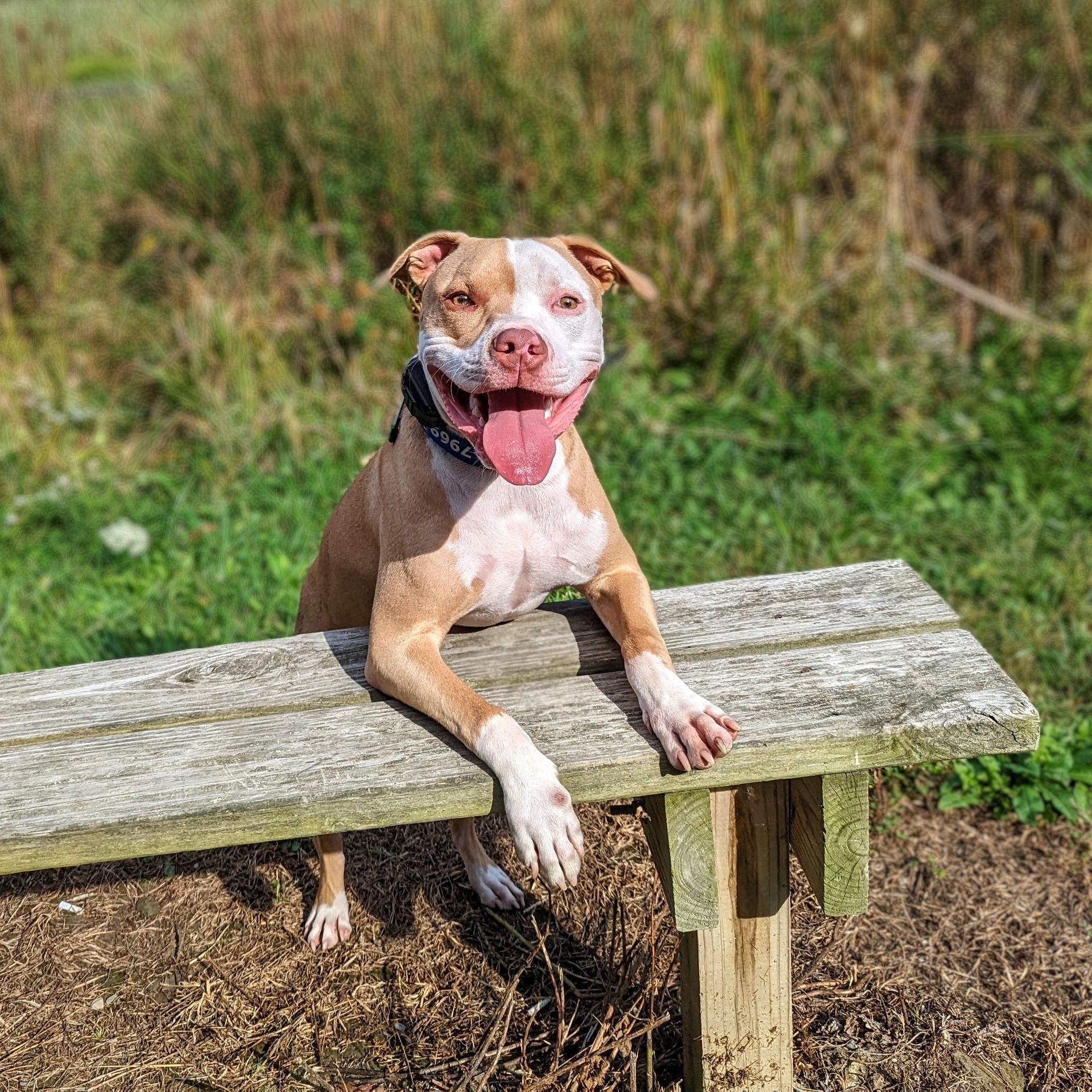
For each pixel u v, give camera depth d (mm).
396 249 2518
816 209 2480
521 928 1229
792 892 1271
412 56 2660
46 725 977
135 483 2207
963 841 1370
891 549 1844
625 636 995
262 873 1315
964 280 2553
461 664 1021
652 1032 1090
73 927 1247
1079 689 1554
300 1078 1087
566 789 868
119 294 2668
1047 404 2172
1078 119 2510
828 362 2250
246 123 2680
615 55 2572
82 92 3492
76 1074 1092
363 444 2131
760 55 2490
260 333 2361
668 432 2170
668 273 2350
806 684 937
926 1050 1115
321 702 997
